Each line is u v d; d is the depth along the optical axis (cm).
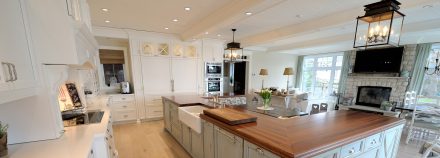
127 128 407
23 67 104
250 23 359
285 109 275
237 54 416
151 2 250
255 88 732
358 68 596
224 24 294
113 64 490
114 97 426
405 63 504
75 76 241
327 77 716
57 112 145
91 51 221
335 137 136
